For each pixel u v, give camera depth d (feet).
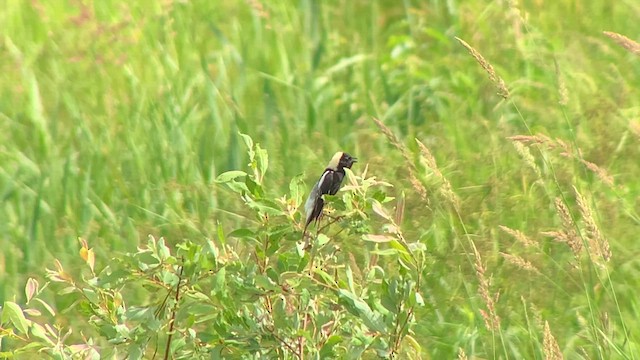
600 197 38.29
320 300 26.35
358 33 56.39
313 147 45.11
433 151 43.57
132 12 56.08
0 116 47.70
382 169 41.04
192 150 45.60
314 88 49.75
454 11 55.62
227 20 55.93
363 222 25.70
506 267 34.65
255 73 51.11
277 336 24.58
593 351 31.71
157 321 24.75
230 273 25.11
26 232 41.11
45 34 56.03
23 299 36.91
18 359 32.63
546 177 39.01
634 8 52.85
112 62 50.78
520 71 50.37
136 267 24.80
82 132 45.73
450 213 35.58
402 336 24.34
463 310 34.01
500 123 43.34
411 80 50.37
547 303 33.91
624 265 34.86
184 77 49.96
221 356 24.90
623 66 50.08
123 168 44.39
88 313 25.36
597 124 42.34
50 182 43.09
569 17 54.90
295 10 55.16
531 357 32.09
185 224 39.63
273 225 25.84
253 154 25.55
